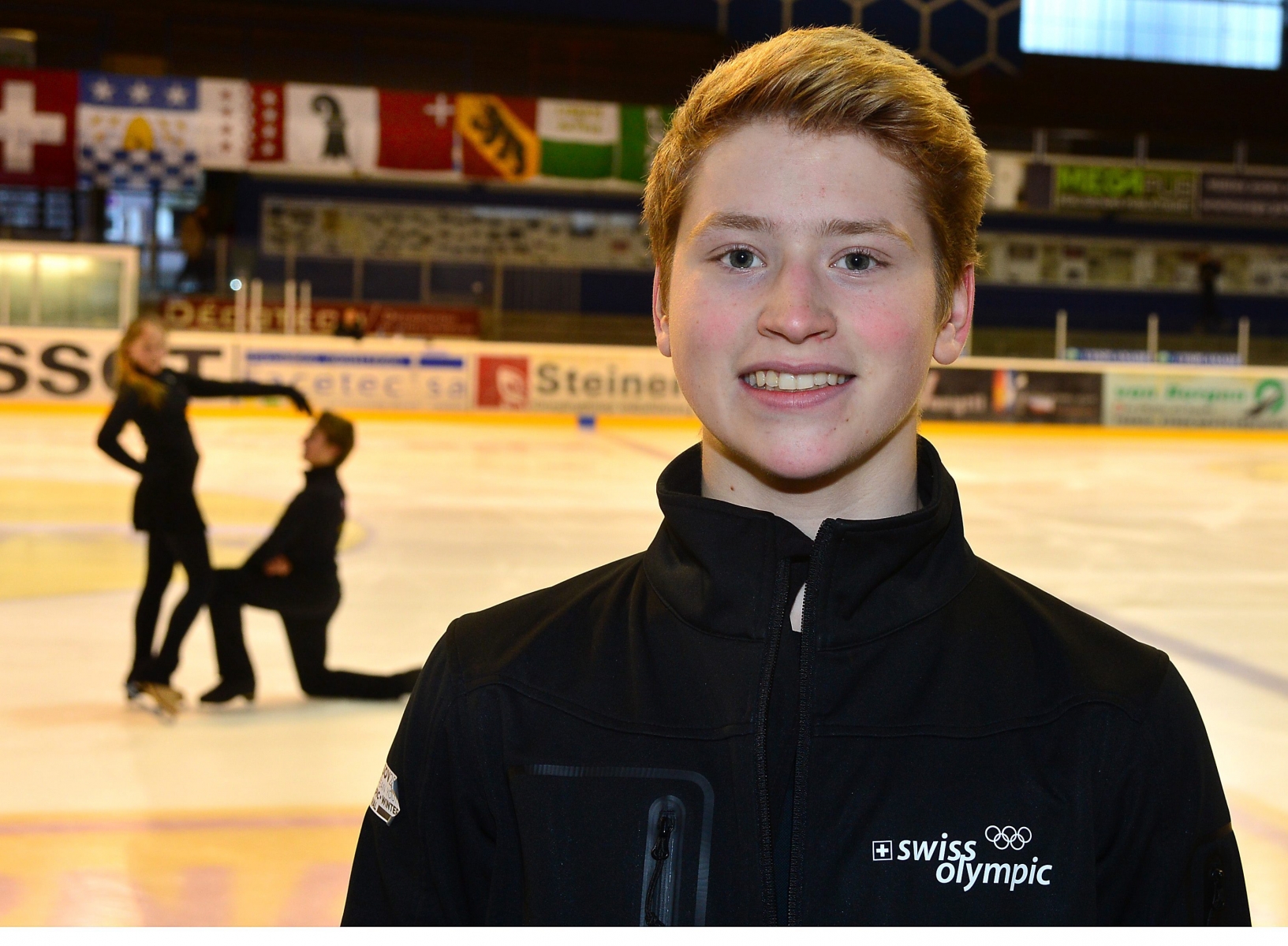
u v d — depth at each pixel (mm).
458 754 977
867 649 929
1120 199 20312
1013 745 911
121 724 4262
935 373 16312
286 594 4418
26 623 5684
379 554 7496
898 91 917
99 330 15109
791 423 918
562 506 9531
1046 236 22781
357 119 18688
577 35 22109
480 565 7281
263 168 18594
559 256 21891
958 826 892
